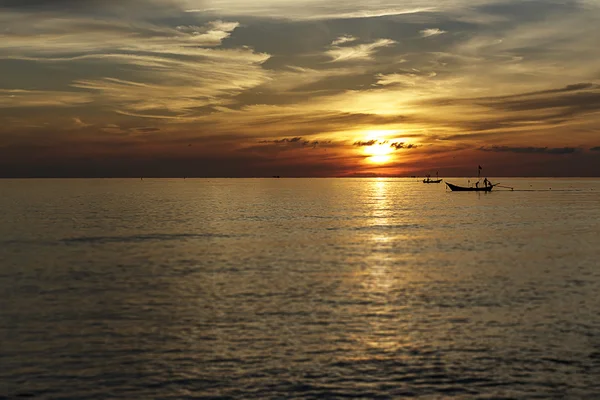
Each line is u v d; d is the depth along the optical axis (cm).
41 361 2889
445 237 8225
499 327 3447
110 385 2616
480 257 6281
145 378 2692
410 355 2980
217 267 5594
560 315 3716
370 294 4331
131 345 3130
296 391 2562
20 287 4634
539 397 2502
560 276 5112
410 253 6588
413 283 4766
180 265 5716
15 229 9288
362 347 3097
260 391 2561
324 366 2834
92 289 4553
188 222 10619
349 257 6256
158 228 9450
